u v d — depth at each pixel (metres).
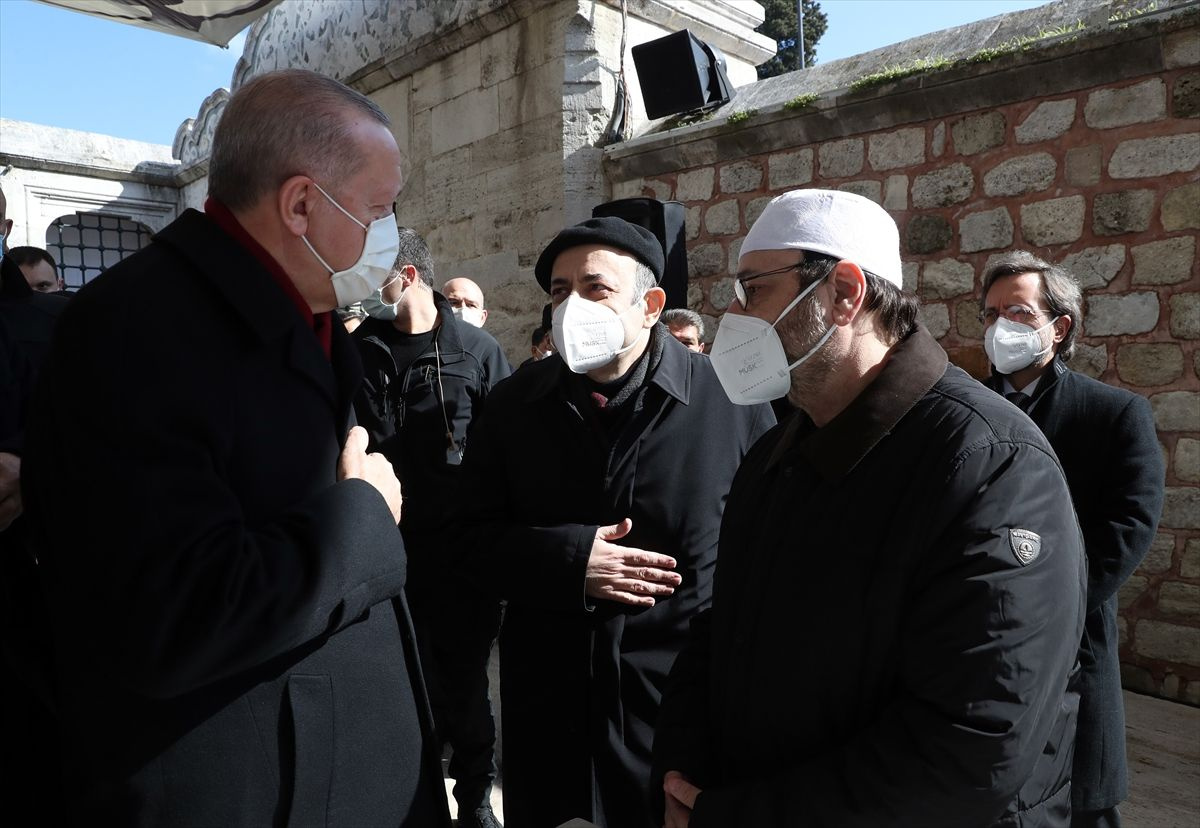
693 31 6.14
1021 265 2.36
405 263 2.87
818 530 1.15
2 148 9.13
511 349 6.03
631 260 1.91
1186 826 2.72
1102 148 3.80
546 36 5.66
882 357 1.21
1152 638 3.74
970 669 0.97
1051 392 2.31
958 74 4.11
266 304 1.12
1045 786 1.13
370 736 1.21
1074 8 4.03
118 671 0.97
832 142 4.68
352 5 7.22
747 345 1.25
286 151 1.14
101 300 1.02
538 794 1.87
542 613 1.89
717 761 1.33
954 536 1.02
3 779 1.27
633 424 1.90
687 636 1.85
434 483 2.92
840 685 1.11
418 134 6.75
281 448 1.13
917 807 0.99
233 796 1.06
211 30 4.36
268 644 1.02
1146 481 2.12
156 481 0.96
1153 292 3.69
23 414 1.50
